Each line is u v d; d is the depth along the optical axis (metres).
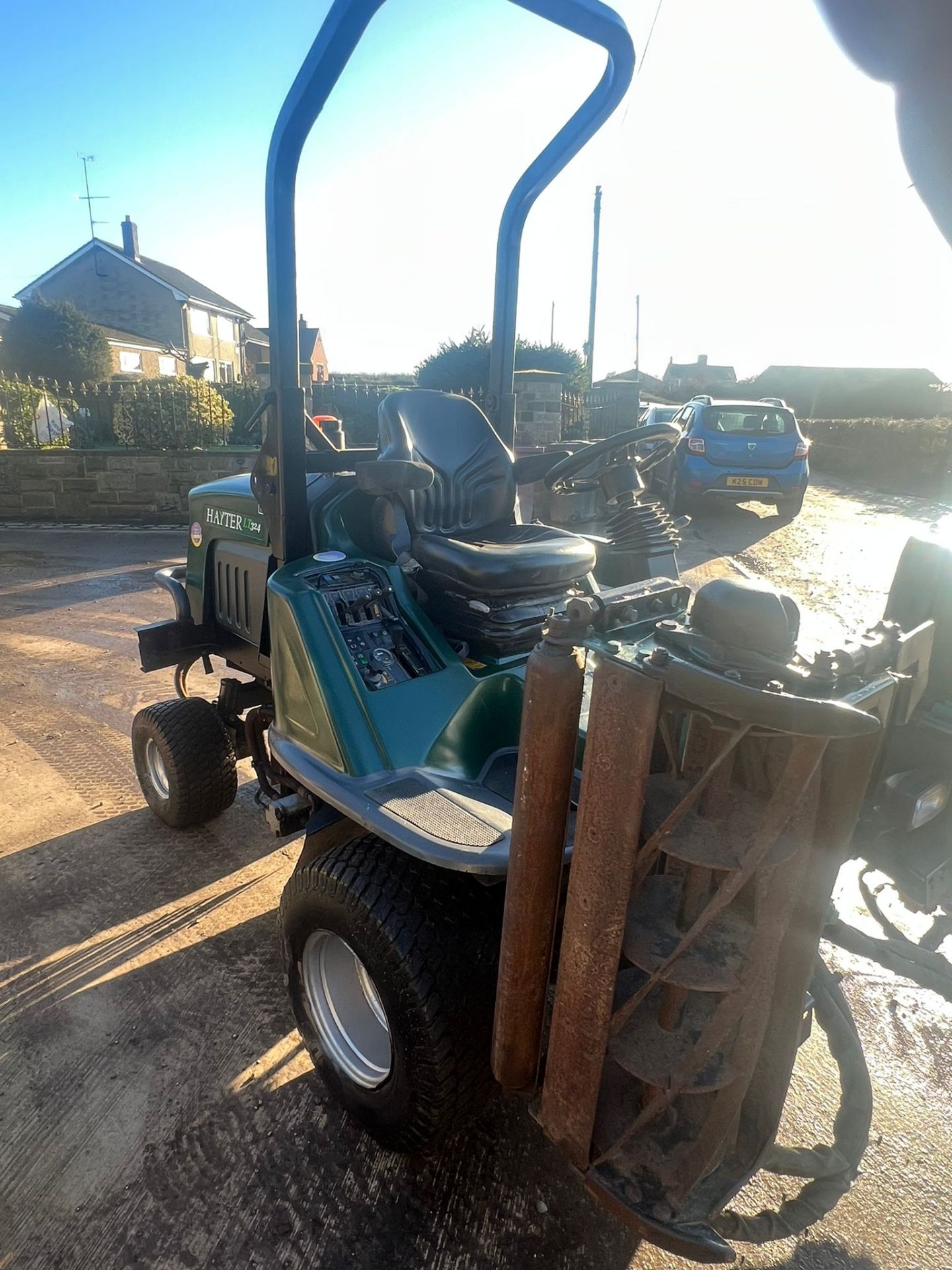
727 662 1.11
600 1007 1.27
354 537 2.56
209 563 3.21
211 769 3.16
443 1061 1.68
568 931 1.27
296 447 2.38
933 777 1.78
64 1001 2.43
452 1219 1.82
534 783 1.26
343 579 2.22
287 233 2.21
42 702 4.67
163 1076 2.18
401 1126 1.81
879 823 1.80
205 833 3.34
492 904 1.80
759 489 10.41
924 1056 2.30
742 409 10.58
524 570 2.20
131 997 2.45
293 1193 1.87
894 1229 1.82
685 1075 1.27
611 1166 1.43
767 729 1.13
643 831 1.22
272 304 2.26
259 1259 1.72
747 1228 1.49
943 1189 1.91
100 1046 2.27
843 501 13.07
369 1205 1.84
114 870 3.08
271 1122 2.05
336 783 1.87
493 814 1.74
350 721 1.94
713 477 10.45
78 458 10.90
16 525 10.75
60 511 11.15
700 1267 1.73
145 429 12.09
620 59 2.23
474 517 2.70
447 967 1.68
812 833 1.20
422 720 2.00
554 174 2.61
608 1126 1.44
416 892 1.74
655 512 2.74
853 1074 1.70
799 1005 1.35
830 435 19.75
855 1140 1.63
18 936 2.71
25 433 13.17
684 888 1.28
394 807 1.74
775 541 9.23
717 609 1.14
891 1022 2.42
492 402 3.00
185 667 3.42
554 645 1.20
